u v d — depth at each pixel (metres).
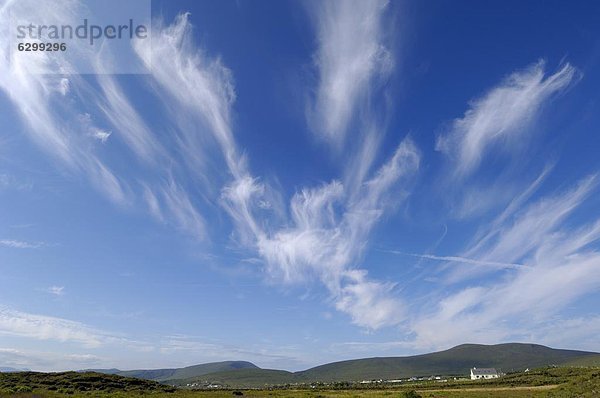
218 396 93.62
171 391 110.25
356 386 186.88
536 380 128.50
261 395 99.44
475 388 121.44
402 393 85.25
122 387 108.31
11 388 87.69
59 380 107.75
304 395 95.62
